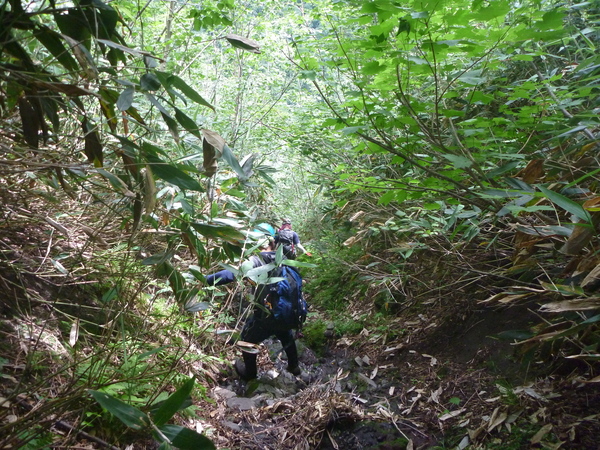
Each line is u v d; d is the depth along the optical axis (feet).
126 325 9.73
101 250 10.18
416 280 14.90
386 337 14.35
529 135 9.18
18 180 8.49
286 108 19.16
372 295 16.60
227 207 11.00
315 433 10.32
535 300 11.29
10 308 8.24
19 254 9.12
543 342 8.45
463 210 11.45
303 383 13.07
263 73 19.25
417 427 10.25
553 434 8.36
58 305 9.13
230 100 18.43
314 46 10.66
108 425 7.43
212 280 11.48
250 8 17.25
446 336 13.08
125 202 8.16
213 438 9.70
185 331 11.78
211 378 11.93
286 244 13.08
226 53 18.04
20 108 5.53
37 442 6.16
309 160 18.63
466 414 10.07
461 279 13.17
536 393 9.41
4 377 6.91
